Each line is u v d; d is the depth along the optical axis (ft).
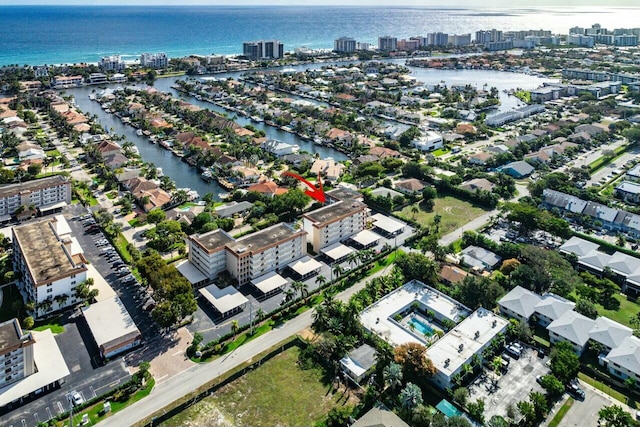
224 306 606.14
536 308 602.85
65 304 611.47
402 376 489.67
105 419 456.04
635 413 465.88
